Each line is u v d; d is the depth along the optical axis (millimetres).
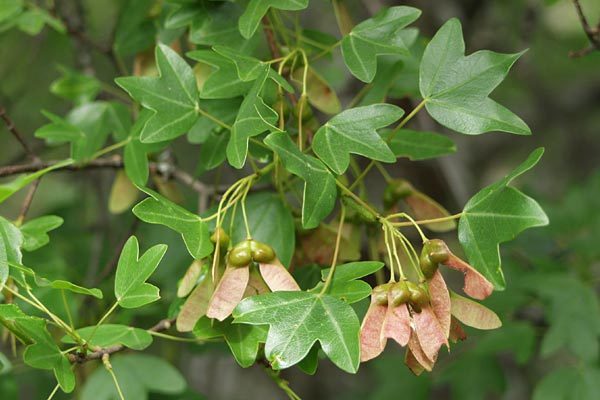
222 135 575
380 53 547
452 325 509
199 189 659
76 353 522
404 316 492
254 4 546
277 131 505
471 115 527
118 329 542
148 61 638
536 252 787
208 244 512
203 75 578
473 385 780
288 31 606
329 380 1038
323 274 513
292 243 562
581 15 595
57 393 773
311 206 506
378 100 604
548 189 1164
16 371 712
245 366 515
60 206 842
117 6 862
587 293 728
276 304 496
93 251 777
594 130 1176
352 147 517
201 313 516
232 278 507
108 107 642
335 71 723
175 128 542
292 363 487
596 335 715
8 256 526
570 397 706
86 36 720
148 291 516
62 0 752
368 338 492
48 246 735
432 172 812
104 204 822
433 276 505
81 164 620
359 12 813
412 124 737
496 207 513
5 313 509
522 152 1180
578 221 790
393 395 804
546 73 1114
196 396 700
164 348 821
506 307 750
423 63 535
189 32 615
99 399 651
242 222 563
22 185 559
